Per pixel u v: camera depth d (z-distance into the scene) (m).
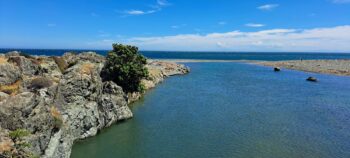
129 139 45.19
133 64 70.88
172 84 102.81
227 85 101.50
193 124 53.44
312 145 43.41
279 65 187.25
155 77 104.94
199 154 39.75
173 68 138.00
